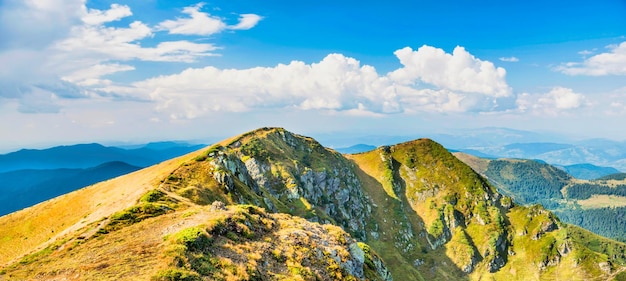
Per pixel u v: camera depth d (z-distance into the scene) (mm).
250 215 53250
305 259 45188
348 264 51531
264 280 35938
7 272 36469
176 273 29875
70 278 31609
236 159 150500
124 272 30703
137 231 45656
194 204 87250
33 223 91250
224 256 37250
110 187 113125
